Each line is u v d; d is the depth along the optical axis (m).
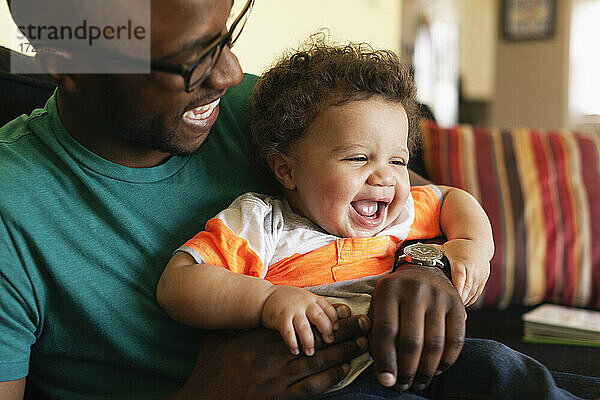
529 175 1.70
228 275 0.75
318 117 0.86
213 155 0.93
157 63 0.66
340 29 2.39
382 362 0.66
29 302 0.74
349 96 0.86
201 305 0.74
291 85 0.92
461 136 1.76
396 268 0.83
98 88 0.70
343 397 0.71
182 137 0.75
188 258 0.78
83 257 0.77
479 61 4.47
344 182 0.84
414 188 1.06
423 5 3.74
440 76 3.99
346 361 0.71
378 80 0.87
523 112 4.81
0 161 0.75
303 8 2.14
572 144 1.76
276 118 0.90
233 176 0.94
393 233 0.92
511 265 1.60
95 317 0.76
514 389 0.73
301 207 0.90
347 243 0.87
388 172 0.85
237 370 0.70
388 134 0.85
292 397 0.68
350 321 0.70
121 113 0.71
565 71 4.60
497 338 1.38
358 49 0.99
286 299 0.71
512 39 4.75
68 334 0.78
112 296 0.77
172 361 0.81
